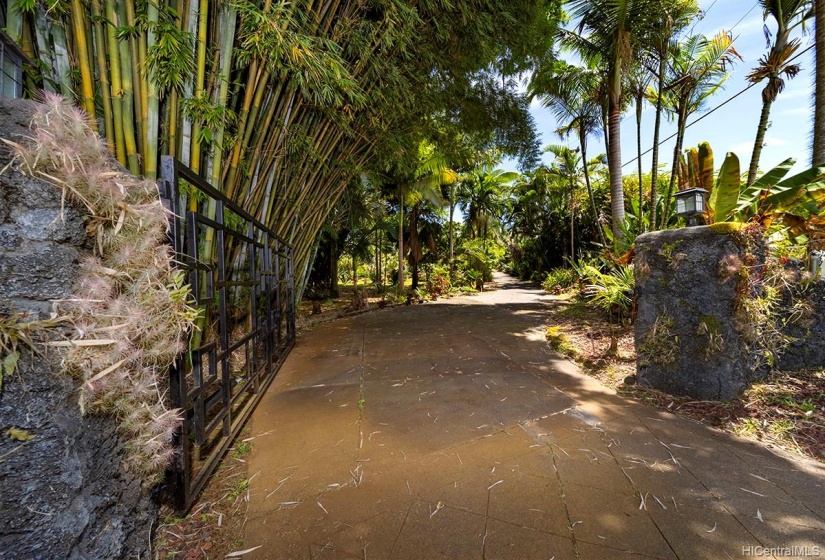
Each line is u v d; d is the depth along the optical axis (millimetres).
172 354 1154
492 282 16656
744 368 2340
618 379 2885
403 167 5117
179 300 1148
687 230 2412
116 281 967
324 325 6117
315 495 1525
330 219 7496
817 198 3111
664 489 1508
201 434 1599
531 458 1768
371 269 19500
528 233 17125
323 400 2613
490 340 4477
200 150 2129
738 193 3246
